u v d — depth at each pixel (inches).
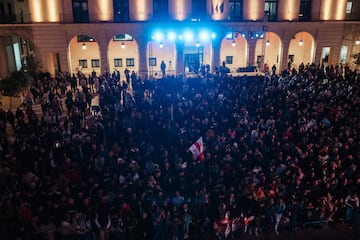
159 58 1355.8
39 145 608.7
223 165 588.1
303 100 825.5
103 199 484.7
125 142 650.8
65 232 457.7
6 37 1256.8
